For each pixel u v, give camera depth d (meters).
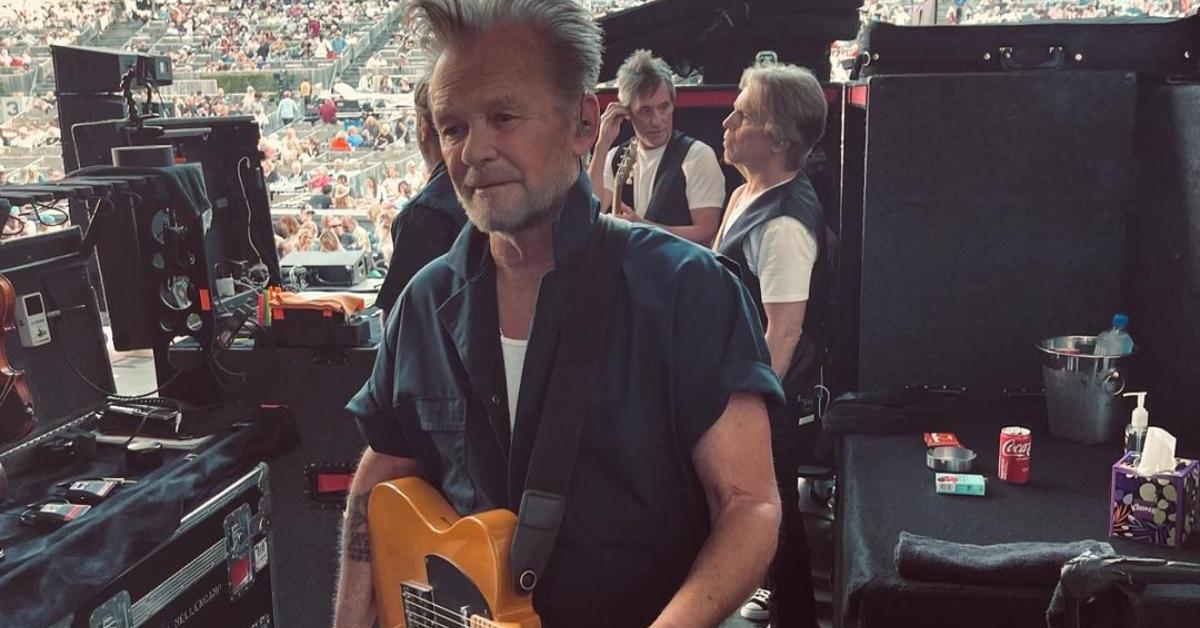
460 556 1.34
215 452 2.71
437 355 1.40
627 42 4.70
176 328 3.11
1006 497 2.31
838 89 4.11
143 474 2.55
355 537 1.52
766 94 2.92
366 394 1.51
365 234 5.42
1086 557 1.61
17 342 2.70
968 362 3.00
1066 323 2.96
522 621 1.30
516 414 1.33
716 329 1.29
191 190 3.05
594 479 1.30
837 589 2.56
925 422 2.84
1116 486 2.05
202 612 2.62
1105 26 2.96
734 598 1.22
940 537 2.09
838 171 4.15
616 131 4.13
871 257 2.99
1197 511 2.03
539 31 1.22
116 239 3.10
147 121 3.88
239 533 2.76
